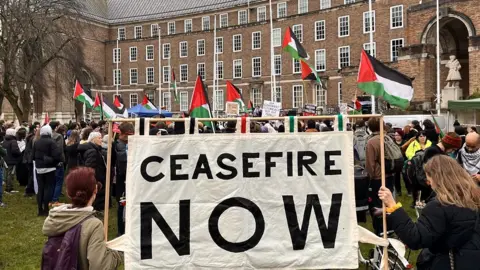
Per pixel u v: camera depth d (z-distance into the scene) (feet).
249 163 14.85
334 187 14.97
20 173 51.65
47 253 11.91
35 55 119.65
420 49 124.98
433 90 125.49
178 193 14.70
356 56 178.19
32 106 193.47
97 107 76.13
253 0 223.10
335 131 15.07
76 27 131.64
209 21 240.73
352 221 14.89
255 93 213.25
